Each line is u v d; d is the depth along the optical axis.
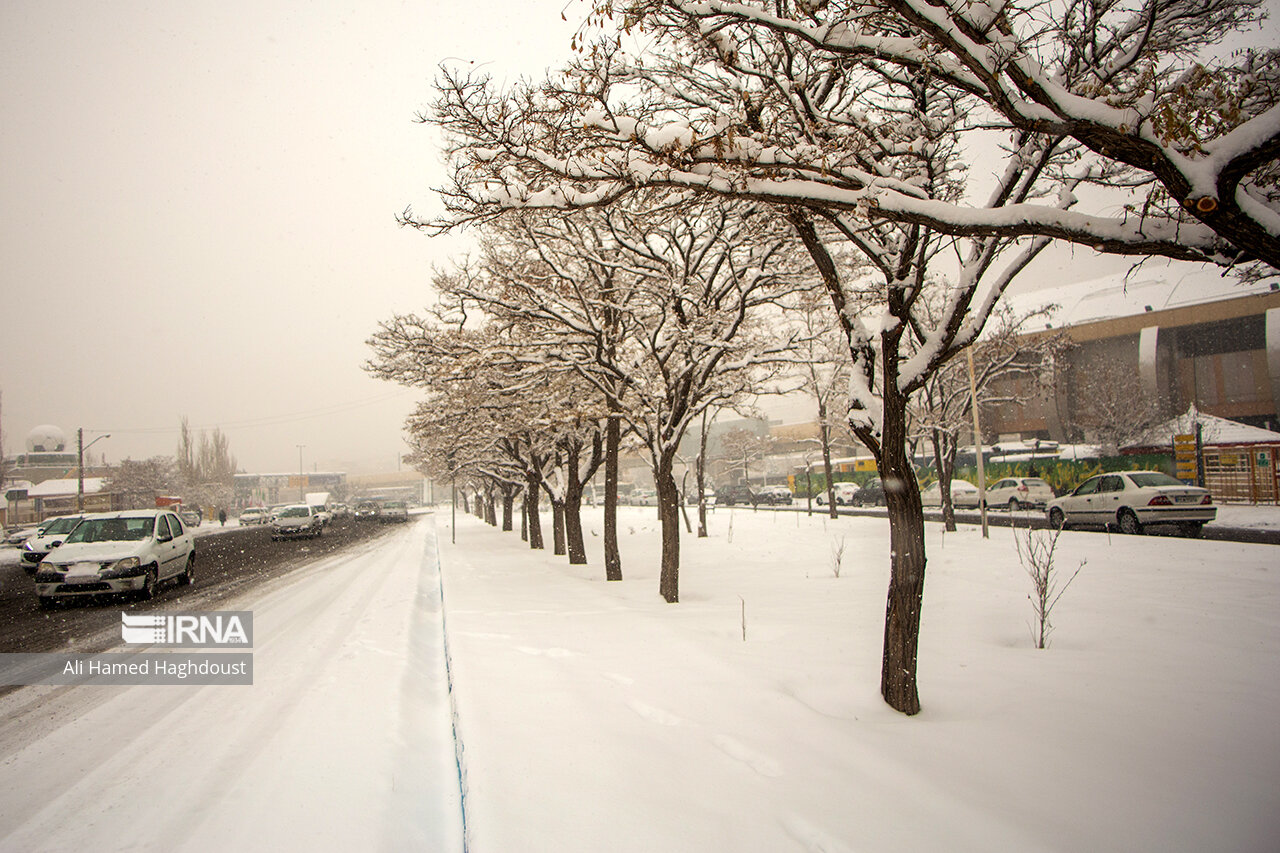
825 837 3.09
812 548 17.38
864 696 5.16
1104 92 4.04
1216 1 5.00
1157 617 7.54
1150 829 3.09
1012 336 19.23
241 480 135.38
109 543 12.97
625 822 3.31
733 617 8.46
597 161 5.00
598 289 11.23
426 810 3.89
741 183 4.41
